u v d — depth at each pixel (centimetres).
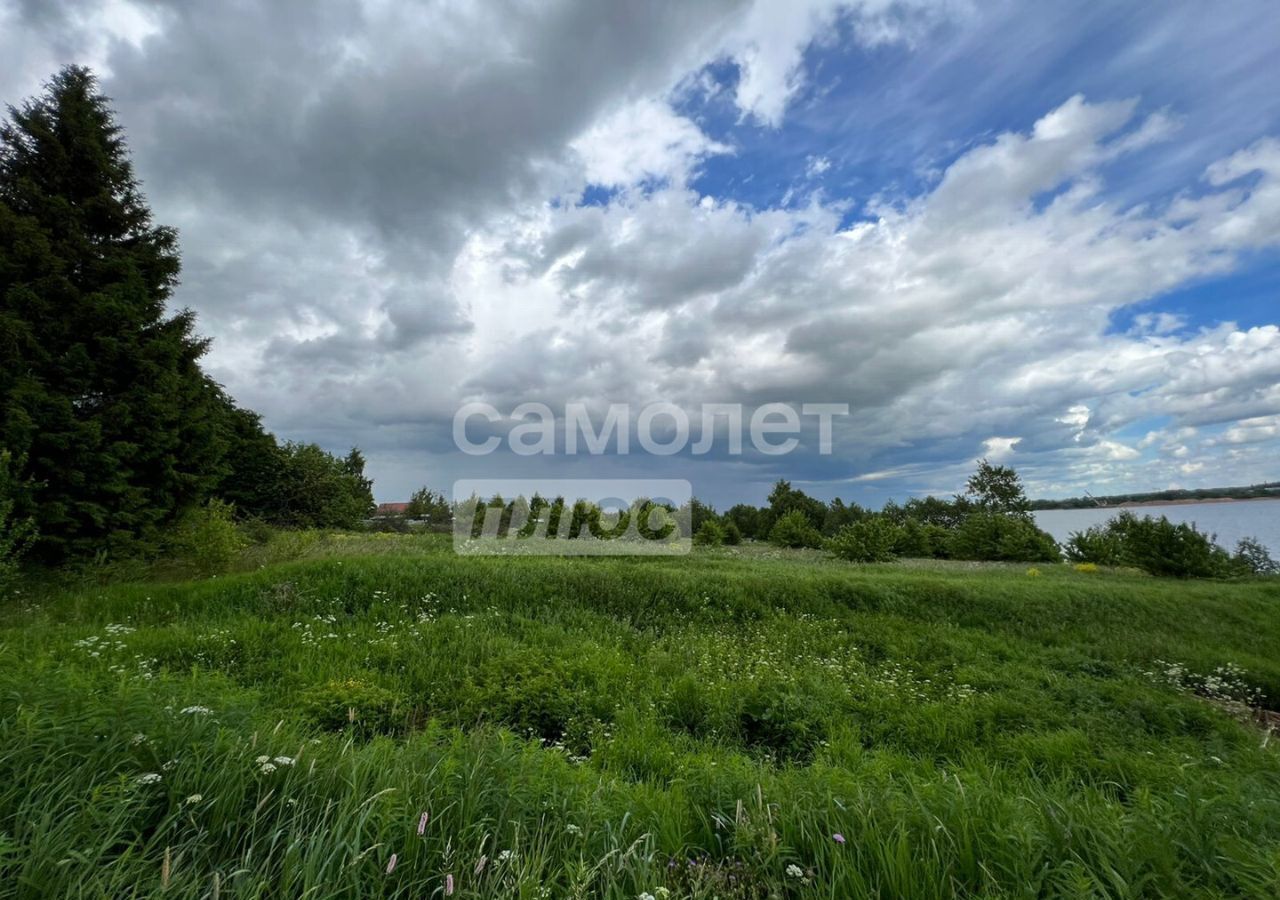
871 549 2369
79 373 1266
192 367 1570
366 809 230
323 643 806
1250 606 1409
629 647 948
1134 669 934
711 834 273
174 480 1442
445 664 745
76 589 1078
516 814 262
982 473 4069
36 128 1355
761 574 1469
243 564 1390
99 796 217
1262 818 268
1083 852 230
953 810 264
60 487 1223
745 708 657
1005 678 859
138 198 1538
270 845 220
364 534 2705
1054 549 2648
